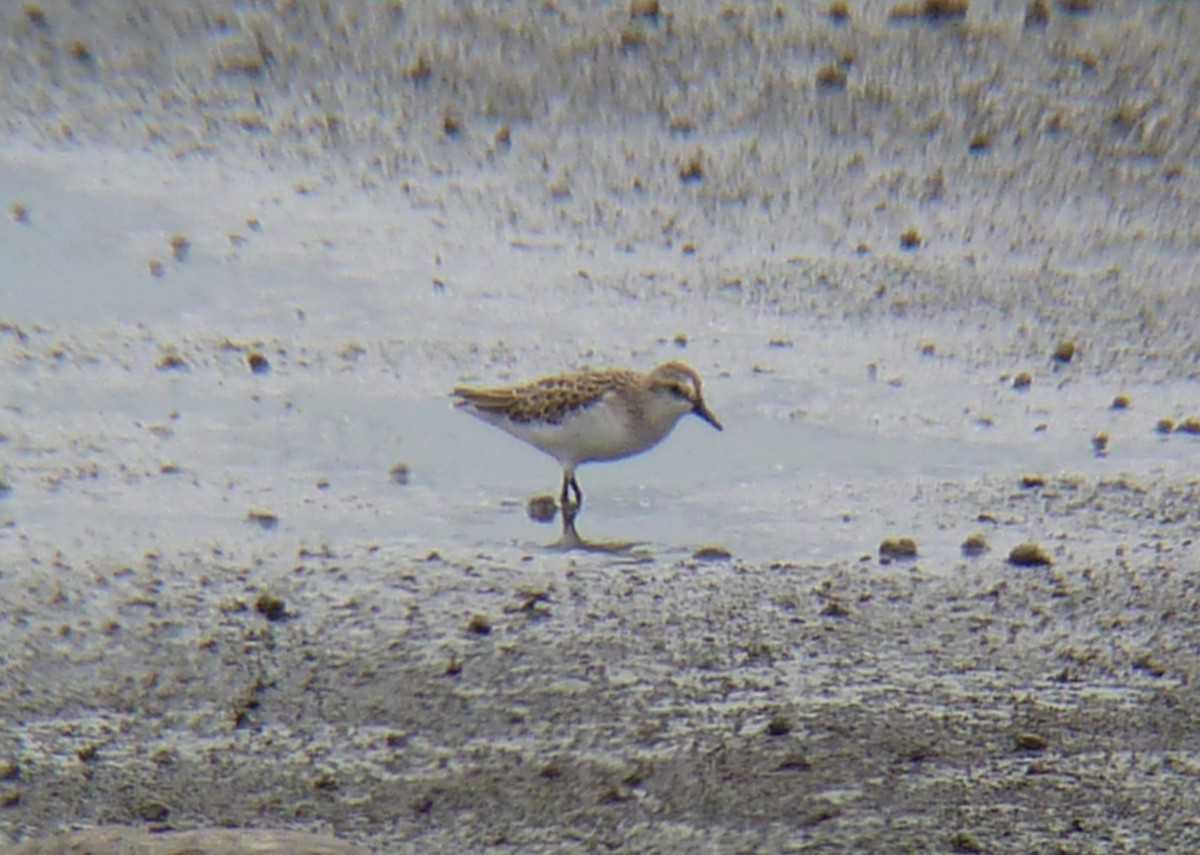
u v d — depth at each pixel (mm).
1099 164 19016
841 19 20938
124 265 17750
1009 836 9602
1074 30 20609
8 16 21734
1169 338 16547
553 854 9531
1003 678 11273
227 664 11461
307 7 21656
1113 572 12656
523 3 21375
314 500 13922
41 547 13008
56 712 10961
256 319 16859
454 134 19906
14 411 15148
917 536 13258
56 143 20094
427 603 12195
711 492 14102
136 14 21812
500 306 17094
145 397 15500
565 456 13875
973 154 19188
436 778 10234
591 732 10656
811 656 11516
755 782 10109
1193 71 20062
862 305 17109
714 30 20797
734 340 16531
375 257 17953
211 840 8008
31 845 8289
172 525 13430
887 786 10070
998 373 15992
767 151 19344
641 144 19562
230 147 20031
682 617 12000
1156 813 9820
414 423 15227
